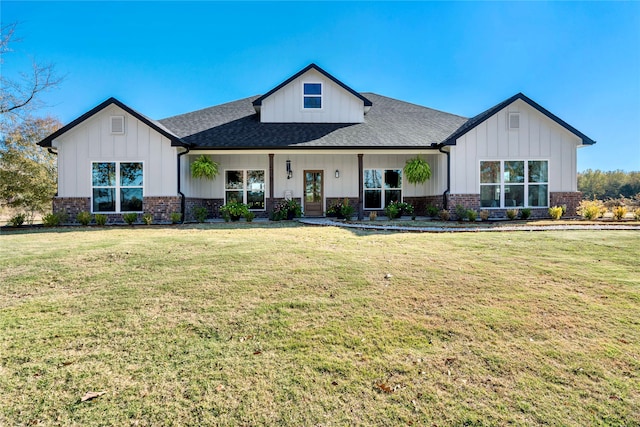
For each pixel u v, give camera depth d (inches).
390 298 163.8
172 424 81.8
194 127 633.0
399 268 214.8
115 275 200.5
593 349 116.7
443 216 529.7
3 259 236.8
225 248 276.7
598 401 90.6
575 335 126.9
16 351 114.2
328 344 120.4
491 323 136.6
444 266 219.9
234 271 208.4
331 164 660.7
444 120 692.7
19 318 140.7
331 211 622.2
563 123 549.0
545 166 562.3
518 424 82.3
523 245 287.7
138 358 110.9
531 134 558.6
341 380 99.7
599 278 192.2
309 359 110.7
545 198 561.6
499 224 459.8
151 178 530.0
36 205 623.5
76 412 85.7
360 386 96.9
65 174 523.5
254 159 654.5
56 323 136.3
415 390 95.2
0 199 597.9
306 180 659.4
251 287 178.7
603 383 98.2
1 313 145.9
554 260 234.7
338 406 88.6
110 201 529.0
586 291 172.2
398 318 141.5
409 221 515.8
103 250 267.4
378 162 665.6
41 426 80.7
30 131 690.2
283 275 199.6
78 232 390.9
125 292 171.8
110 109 526.6
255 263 227.1
